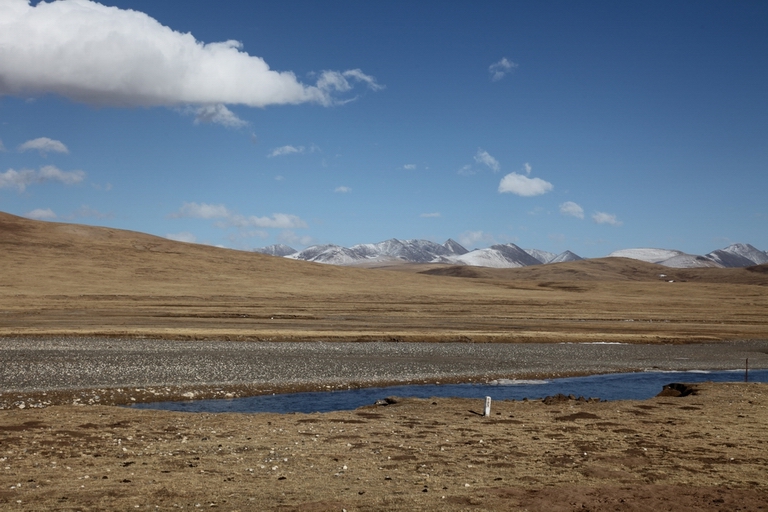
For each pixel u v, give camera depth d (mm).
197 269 151625
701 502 13344
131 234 183375
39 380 30891
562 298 145750
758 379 43812
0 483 13758
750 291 178500
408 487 14094
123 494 13109
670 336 70500
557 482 14805
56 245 153000
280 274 159625
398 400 27344
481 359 47969
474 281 193375
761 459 17500
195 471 15148
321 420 22250
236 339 54375
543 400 28438
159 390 30125
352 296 128250
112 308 87375
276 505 12539
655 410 25656
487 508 12648
